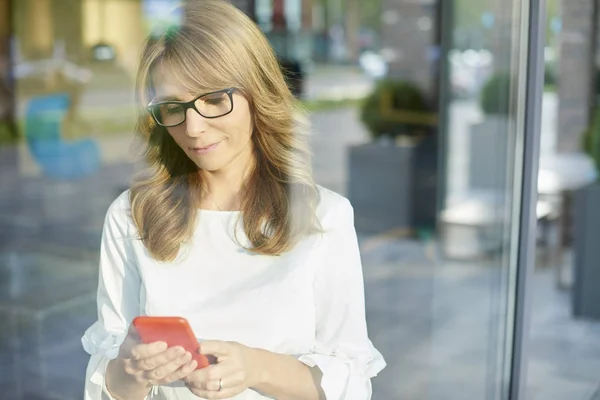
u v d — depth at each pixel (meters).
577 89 3.52
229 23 1.09
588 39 3.45
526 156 1.87
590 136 3.52
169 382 1.01
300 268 1.12
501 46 2.20
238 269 1.13
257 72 1.11
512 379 2.07
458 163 4.56
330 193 1.19
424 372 2.59
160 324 0.95
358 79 7.68
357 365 1.13
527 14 1.81
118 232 1.16
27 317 3.04
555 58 3.45
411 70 7.55
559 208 3.45
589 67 3.51
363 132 5.94
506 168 2.08
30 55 6.66
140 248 1.14
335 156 5.13
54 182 5.27
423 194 4.66
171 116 1.10
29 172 5.55
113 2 6.18
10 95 6.49
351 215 1.18
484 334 2.88
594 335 3.22
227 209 1.15
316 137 1.39
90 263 3.77
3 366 2.84
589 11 3.44
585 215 3.45
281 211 1.13
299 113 1.17
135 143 1.17
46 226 4.38
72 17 6.48
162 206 1.14
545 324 3.28
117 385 1.07
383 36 7.96
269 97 1.12
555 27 3.42
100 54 6.25
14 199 4.88
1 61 6.66
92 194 4.84
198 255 1.14
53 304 3.13
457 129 4.76
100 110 5.84
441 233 4.18
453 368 2.61
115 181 4.96
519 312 1.98
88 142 5.55
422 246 4.09
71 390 2.77
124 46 6.29
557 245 3.46
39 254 3.88
